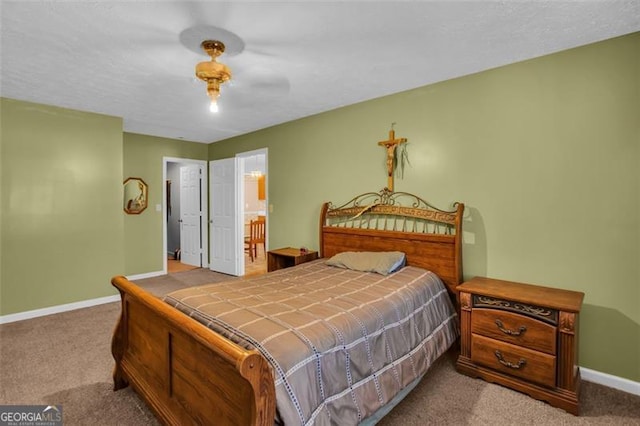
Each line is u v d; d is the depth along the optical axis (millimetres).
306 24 1936
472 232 2736
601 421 1833
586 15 1865
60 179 3615
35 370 2377
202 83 2873
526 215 2477
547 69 2365
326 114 3801
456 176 2816
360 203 3498
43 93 3152
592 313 2229
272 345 1392
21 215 3383
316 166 3945
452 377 2285
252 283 2412
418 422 1821
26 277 3416
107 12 1801
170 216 7137
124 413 1914
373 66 2543
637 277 2078
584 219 2246
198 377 1452
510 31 2039
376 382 1685
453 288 2740
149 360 1864
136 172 5102
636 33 2051
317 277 2635
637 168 2062
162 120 4215
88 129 3795
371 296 2113
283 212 4398
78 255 3750
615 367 2158
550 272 2379
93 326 3205
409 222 3102
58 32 2014
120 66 2518
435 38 2119
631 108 2076
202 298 1979
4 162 3279
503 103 2559
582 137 2242
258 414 1103
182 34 2043
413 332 2088
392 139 3184
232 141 5328
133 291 1927
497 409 1938
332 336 1561
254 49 2242
